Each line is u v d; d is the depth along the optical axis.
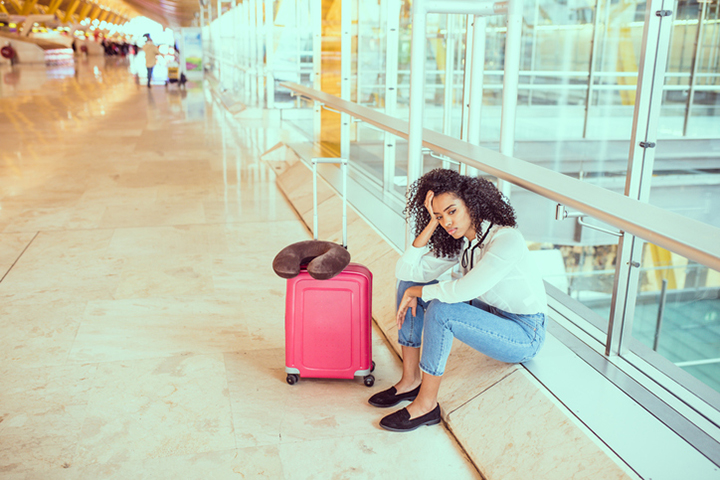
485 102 6.64
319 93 5.45
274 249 4.49
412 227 2.67
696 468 1.66
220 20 18.78
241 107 12.00
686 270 5.79
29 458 2.12
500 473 1.95
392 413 2.33
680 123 5.92
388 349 3.01
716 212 5.37
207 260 4.26
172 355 2.90
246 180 6.73
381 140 5.97
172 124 11.19
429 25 5.56
